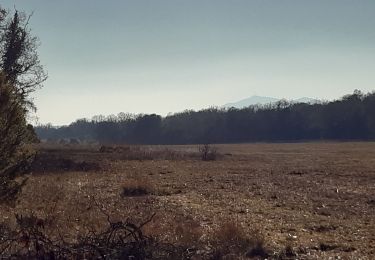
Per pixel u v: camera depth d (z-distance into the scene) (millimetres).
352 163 42656
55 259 7965
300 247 10742
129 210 15273
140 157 48688
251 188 23438
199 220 13977
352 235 12516
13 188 10930
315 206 17719
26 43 40000
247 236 10734
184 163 43219
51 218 12219
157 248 8656
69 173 29781
